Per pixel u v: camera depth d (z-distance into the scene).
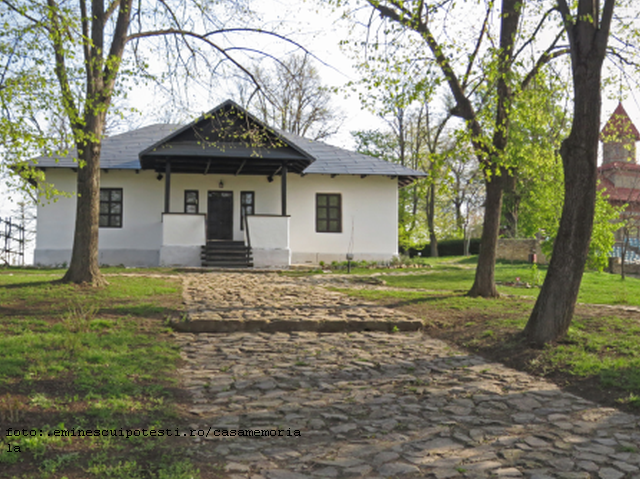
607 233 17.92
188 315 9.80
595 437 4.88
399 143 39.66
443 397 6.06
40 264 22.05
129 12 12.72
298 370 7.09
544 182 18.86
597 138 8.02
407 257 25.77
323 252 24.14
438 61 10.79
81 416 4.91
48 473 3.75
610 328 8.88
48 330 8.37
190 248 21.09
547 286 8.28
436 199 42.84
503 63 10.23
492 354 8.20
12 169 10.61
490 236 13.60
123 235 22.97
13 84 9.32
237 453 4.41
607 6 7.79
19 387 5.54
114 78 12.20
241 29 13.28
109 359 6.89
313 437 4.84
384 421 5.26
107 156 23.25
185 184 23.55
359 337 9.36
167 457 4.20
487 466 4.22
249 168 22.62
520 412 5.60
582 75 7.92
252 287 14.63
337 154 25.83
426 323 10.36
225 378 6.60
